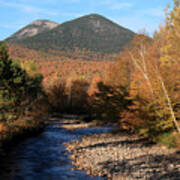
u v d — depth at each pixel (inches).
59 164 461.1
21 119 940.0
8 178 364.5
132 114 773.3
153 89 649.0
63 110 2105.1
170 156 526.9
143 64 633.6
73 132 979.3
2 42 1053.8
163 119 664.4
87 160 500.4
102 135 892.6
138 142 718.5
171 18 489.4
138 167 451.8
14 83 1067.9
